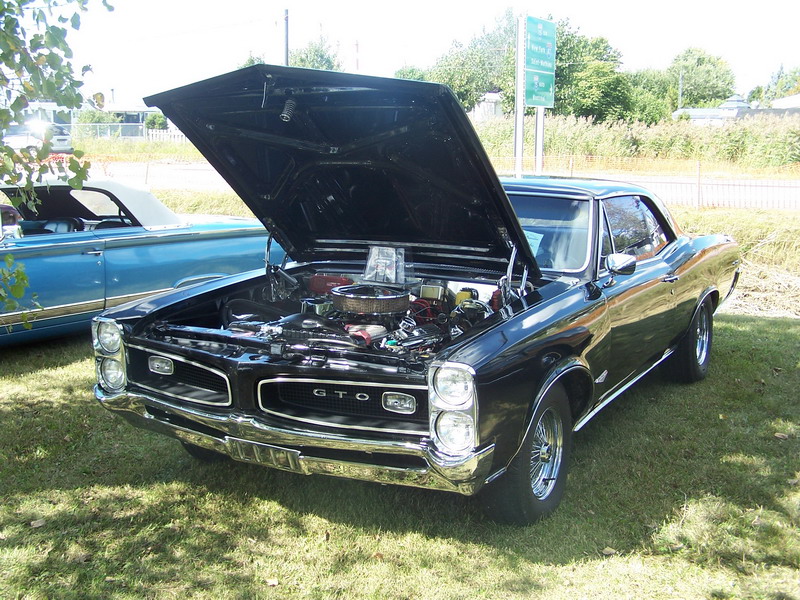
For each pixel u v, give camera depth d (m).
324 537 3.29
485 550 3.16
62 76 3.27
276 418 3.10
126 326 3.53
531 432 3.13
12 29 3.21
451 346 2.91
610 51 55.28
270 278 4.44
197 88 3.19
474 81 45.72
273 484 3.80
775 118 27.05
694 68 86.62
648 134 27.84
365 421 2.98
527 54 14.20
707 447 4.23
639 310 4.21
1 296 3.65
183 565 3.07
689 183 19.50
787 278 11.46
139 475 3.91
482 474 2.81
